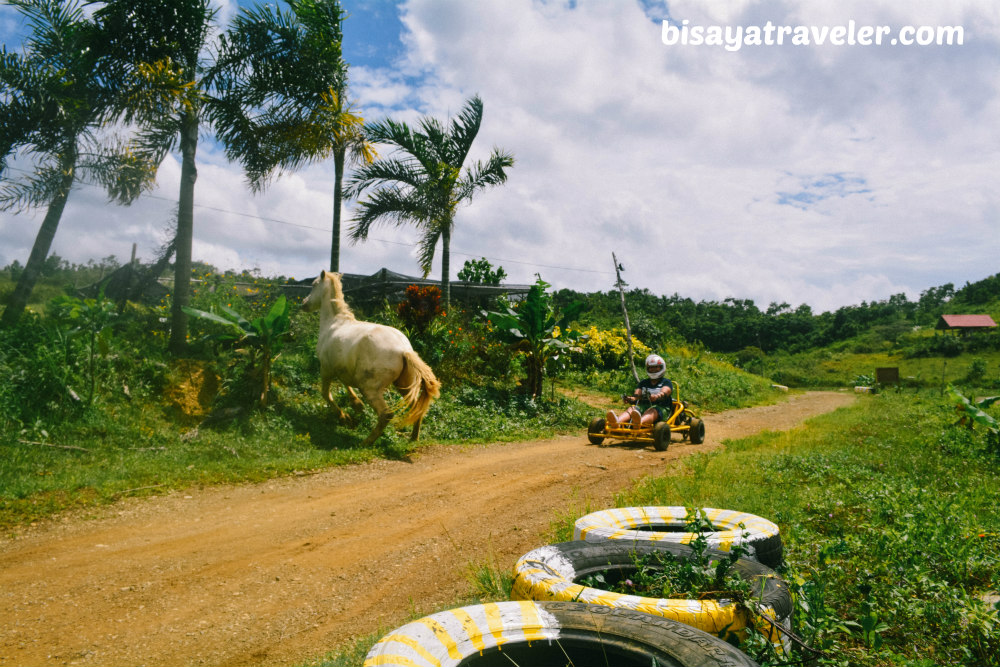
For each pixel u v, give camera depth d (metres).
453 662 2.29
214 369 11.78
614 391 23.17
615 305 63.47
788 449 11.30
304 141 13.99
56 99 11.37
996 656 3.03
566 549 3.54
